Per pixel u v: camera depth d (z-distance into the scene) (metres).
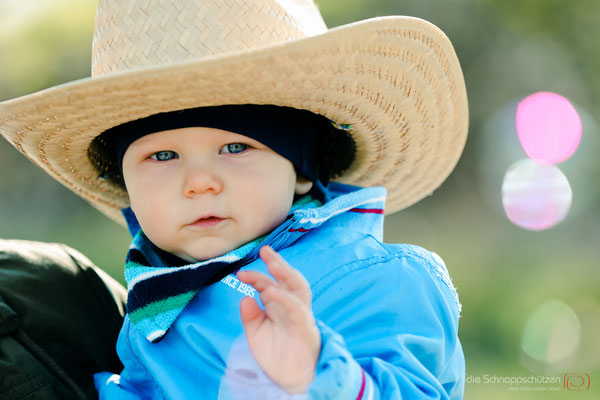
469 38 10.90
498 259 9.79
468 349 6.53
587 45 10.12
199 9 1.83
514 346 6.52
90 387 1.93
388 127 2.11
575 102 10.52
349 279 1.81
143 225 1.97
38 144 2.05
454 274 8.95
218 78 1.66
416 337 1.74
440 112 2.20
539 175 9.56
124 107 1.79
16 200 11.79
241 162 1.90
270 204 1.93
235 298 1.84
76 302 2.04
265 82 1.71
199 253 1.92
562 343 6.48
